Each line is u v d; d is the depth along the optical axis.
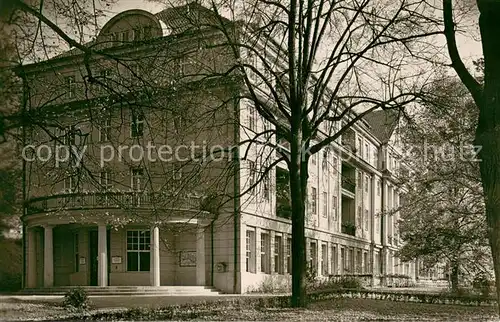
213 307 17.23
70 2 12.66
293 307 17.86
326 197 44.47
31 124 12.86
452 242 24.25
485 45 12.34
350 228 52.19
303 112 19.59
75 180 15.11
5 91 12.13
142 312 15.77
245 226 30.88
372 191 59.31
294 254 18.39
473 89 13.77
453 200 24.27
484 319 14.52
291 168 18.94
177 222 27.30
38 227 33.22
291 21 18.98
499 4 11.99
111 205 27.31
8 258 12.23
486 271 24.16
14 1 11.23
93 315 15.16
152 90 14.69
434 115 22.05
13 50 12.17
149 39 15.89
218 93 21.80
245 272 30.53
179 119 16.81
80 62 14.19
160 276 30.89
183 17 18.70
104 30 17.41
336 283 32.41
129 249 31.50
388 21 19.66
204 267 29.83
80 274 32.88
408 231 26.36
